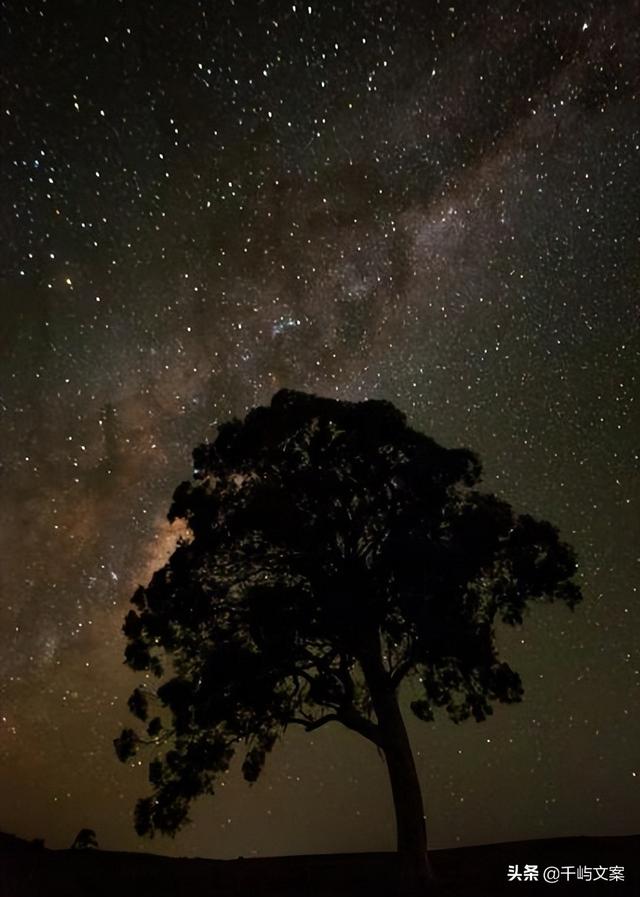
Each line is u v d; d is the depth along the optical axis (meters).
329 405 13.09
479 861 13.91
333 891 12.50
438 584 11.91
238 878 13.82
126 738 12.92
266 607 12.05
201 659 12.90
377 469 12.62
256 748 13.15
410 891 11.68
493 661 12.15
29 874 13.84
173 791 12.54
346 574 12.48
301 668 12.59
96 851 15.77
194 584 12.59
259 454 12.91
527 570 12.57
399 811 12.04
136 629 12.90
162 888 13.19
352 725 12.52
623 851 14.23
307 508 12.62
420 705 13.19
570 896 11.62
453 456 12.76
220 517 12.73
